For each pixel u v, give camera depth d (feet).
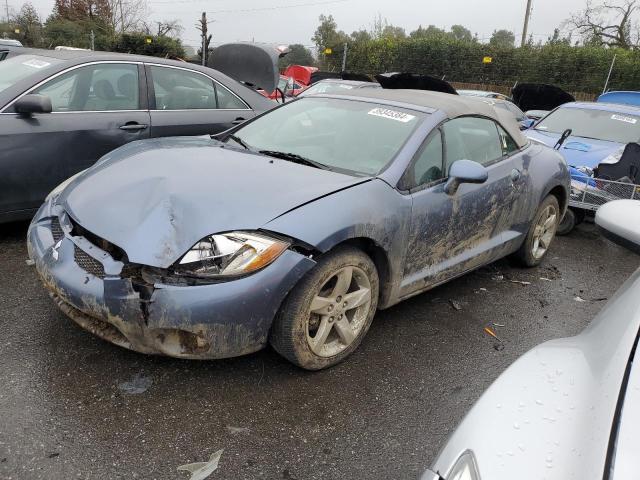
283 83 45.32
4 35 111.14
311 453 7.69
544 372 5.27
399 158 10.48
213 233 8.06
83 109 14.79
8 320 10.18
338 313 9.45
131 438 7.59
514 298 13.92
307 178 9.64
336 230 8.71
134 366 9.15
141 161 10.20
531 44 107.55
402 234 10.10
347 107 12.53
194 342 8.21
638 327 5.32
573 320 13.04
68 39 109.19
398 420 8.59
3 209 13.43
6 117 13.26
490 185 12.38
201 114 17.33
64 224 9.19
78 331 9.98
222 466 7.27
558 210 16.10
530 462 4.25
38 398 8.17
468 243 12.32
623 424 4.22
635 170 19.39
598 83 89.04
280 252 8.23
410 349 10.77
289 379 9.25
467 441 4.64
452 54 97.04
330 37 148.56
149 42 99.04
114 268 8.00
